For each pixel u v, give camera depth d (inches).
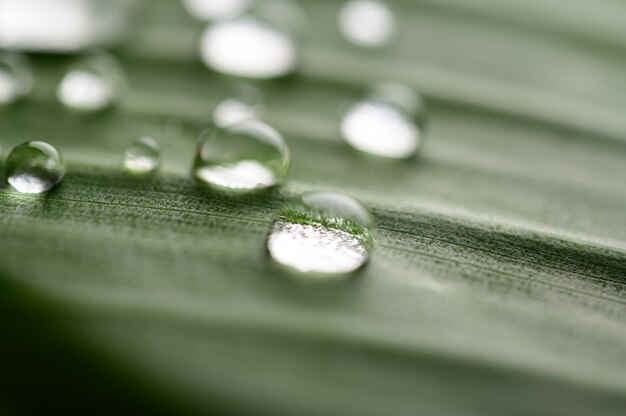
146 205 2.9
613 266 2.9
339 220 2.9
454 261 2.9
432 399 2.7
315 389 2.7
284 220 2.9
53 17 3.5
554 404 2.7
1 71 3.3
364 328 2.8
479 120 3.5
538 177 3.2
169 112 3.4
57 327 2.7
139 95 3.4
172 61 3.6
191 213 2.9
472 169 3.2
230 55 3.6
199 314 2.8
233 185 3.0
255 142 3.1
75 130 3.2
